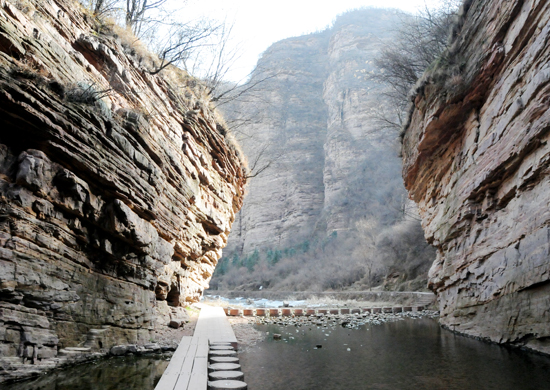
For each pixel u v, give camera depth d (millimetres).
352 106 104875
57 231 7855
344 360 9867
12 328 6801
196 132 15570
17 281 6824
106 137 9047
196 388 6398
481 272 12797
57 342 7691
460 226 14594
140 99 11820
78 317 8469
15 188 7004
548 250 9203
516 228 10938
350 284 56594
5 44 7129
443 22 21578
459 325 14641
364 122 98688
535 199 10188
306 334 15188
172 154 12844
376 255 54375
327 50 140625
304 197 98625
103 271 9492
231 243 100562
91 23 10734
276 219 98438
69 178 7848
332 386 7402
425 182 19406
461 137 15516
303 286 63406
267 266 77188
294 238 90375
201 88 17906
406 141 21203
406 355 10422
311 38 153250
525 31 10859
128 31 12719
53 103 7629
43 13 8734
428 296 33031
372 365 9234
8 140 7262
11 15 7426
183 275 15828
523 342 10516
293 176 102812
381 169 83875
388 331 16047
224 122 19562
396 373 8383
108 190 9156
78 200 8273
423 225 20281
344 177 92875
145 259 11078
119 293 9961
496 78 12758
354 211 80188
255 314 22703
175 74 15414
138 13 16219
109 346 9320
